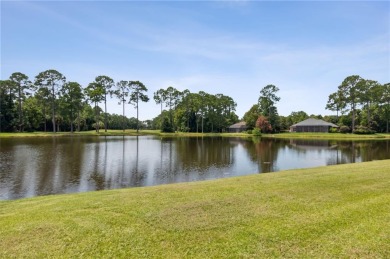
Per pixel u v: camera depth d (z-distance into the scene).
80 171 16.19
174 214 6.02
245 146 35.12
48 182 13.26
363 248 4.42
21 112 61.22
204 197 7.33
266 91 80.12
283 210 6.19
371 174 10.19
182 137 59.09
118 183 13.37
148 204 6.78
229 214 5.98
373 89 63.16
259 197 7.24
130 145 35.06
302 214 5.91
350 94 64.31
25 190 11.74
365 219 5.56
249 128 80.94
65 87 61.59
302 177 9.94
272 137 59.94
